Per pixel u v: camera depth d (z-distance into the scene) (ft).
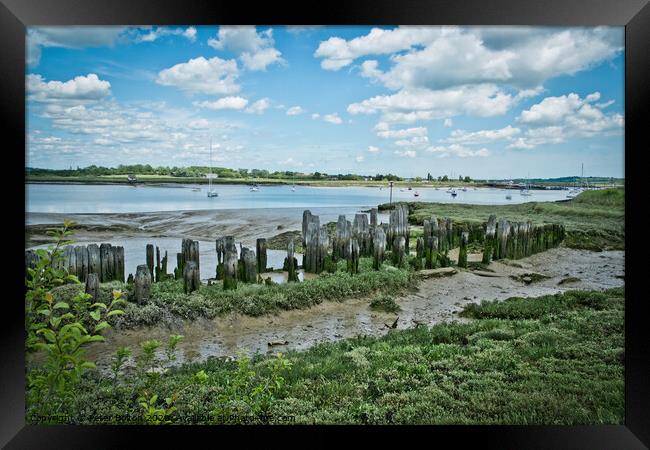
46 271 13.58
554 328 26.35
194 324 29.71
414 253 48.75
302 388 19.25
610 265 47.93
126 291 31.01
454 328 27.81
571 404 17.60
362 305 34.73
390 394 18.43
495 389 18.90
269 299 32.55
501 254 49.24
